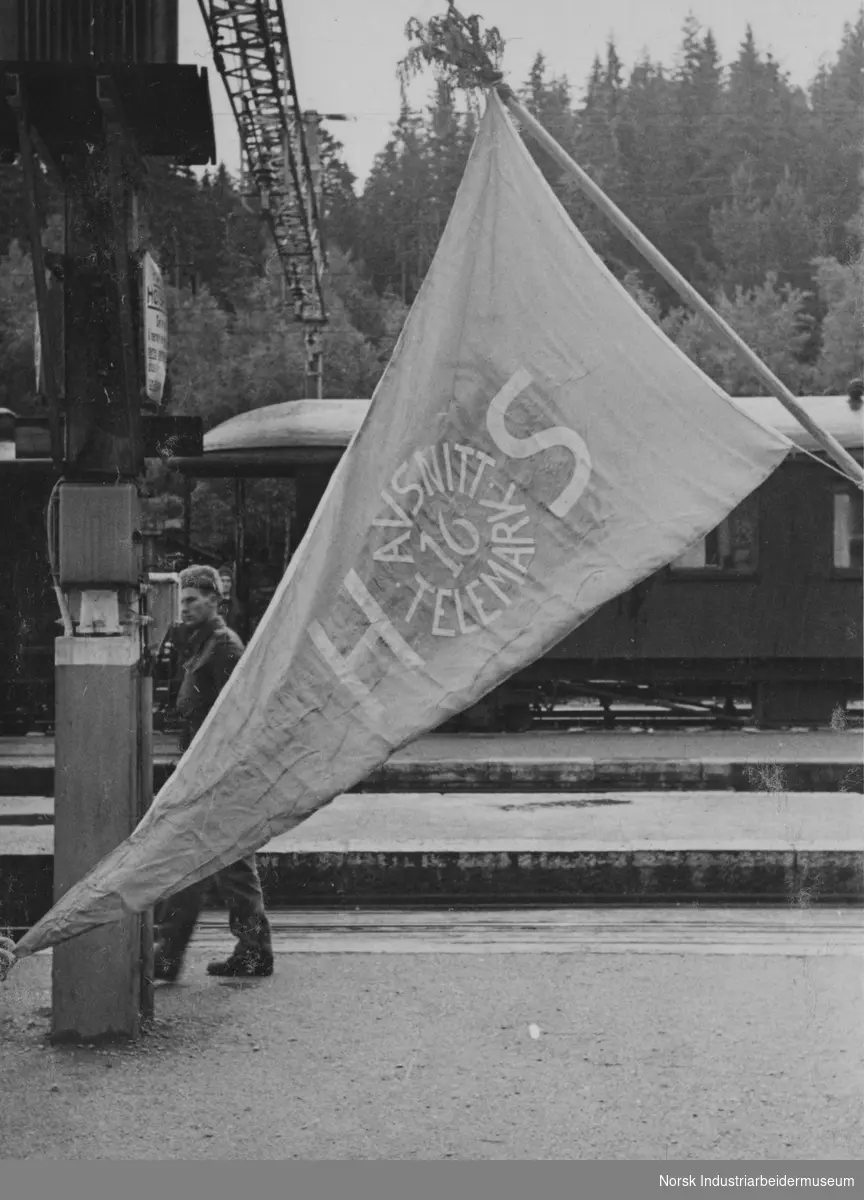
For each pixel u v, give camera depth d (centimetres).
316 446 1839
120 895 445
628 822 1038
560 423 448
